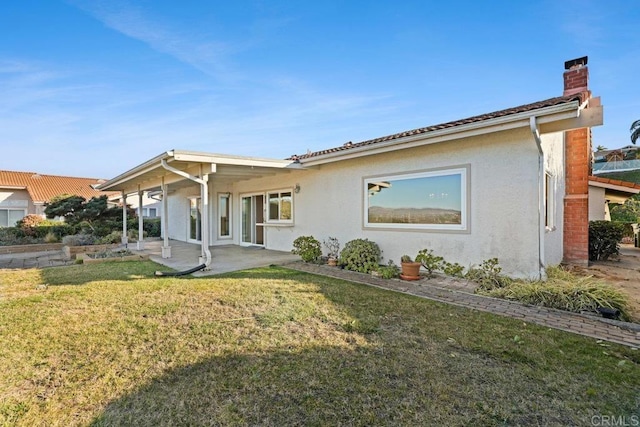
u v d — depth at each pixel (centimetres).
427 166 813
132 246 1495
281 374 322
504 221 693
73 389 300
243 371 328
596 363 340
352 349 376
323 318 478
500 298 582
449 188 776
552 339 401
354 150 879
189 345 389
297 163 1045
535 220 655
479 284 672
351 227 999
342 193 1024
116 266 949
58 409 272
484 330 432
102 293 620
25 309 524
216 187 1535
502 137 692
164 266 949
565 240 993
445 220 784
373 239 936
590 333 422
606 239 1035
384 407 270
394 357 356
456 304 548
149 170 998
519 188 673
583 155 971
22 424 254
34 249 1453
